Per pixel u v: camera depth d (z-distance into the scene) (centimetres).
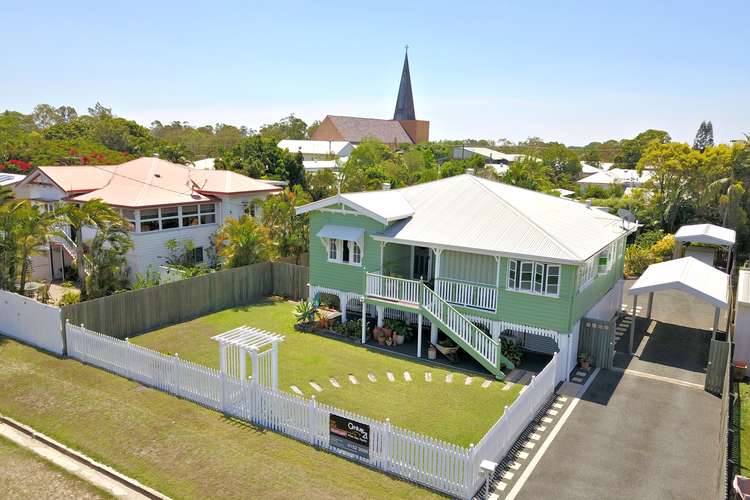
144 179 3556
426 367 2147
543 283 2055
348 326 2491
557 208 2664
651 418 1758
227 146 10556
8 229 2552
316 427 1512
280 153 6366
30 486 1342
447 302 2225
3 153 6038
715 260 3891
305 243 3481
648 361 2264
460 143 15862
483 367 2156
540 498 1327
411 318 2561
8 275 2561
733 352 2158
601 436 1638
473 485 1298
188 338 2423
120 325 2403
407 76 14388
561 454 1530
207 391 1741
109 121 8644
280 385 1950
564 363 2047
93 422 1636
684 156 4869
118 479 1368
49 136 8531
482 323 2219
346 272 2548
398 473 1381
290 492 1300
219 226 3650
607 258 2481
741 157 4712
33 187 3753
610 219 2912
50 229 2805
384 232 2375
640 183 7031
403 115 14538
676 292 3434
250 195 3797
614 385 2012
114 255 2744
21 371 1994
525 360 2234
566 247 2053
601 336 2159
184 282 2673
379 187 5184
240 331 1745
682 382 2052
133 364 1933
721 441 1474
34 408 1725
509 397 1894
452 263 2300
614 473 1442
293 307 2919
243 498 1278
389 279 2314
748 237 4478
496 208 2372
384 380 2012
